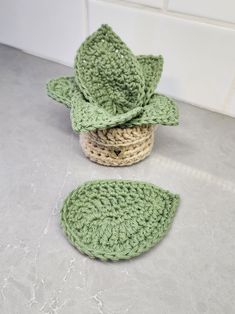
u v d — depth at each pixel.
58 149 0.50
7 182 0.44
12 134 0.52
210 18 0.47
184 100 0.59
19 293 0.32
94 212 0.38
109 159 0.45
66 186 0.44
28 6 0.63
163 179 0.45
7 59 0.70
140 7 0.52
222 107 0.56
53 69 0.68
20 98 0.60
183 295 0.33
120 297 0.32
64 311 0.31
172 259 0.36
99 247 0.35
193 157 0.49
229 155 0.50
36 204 0.41
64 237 0.37
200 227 0.39
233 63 0.50
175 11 0.49
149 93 0.43
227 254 0.36
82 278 0.34
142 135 0.42
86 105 0.41
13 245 0.36
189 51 0.52
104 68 0.42
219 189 0.44
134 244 0.35
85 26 0.59
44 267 0.35
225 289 0.33
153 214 0.38
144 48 0.56
